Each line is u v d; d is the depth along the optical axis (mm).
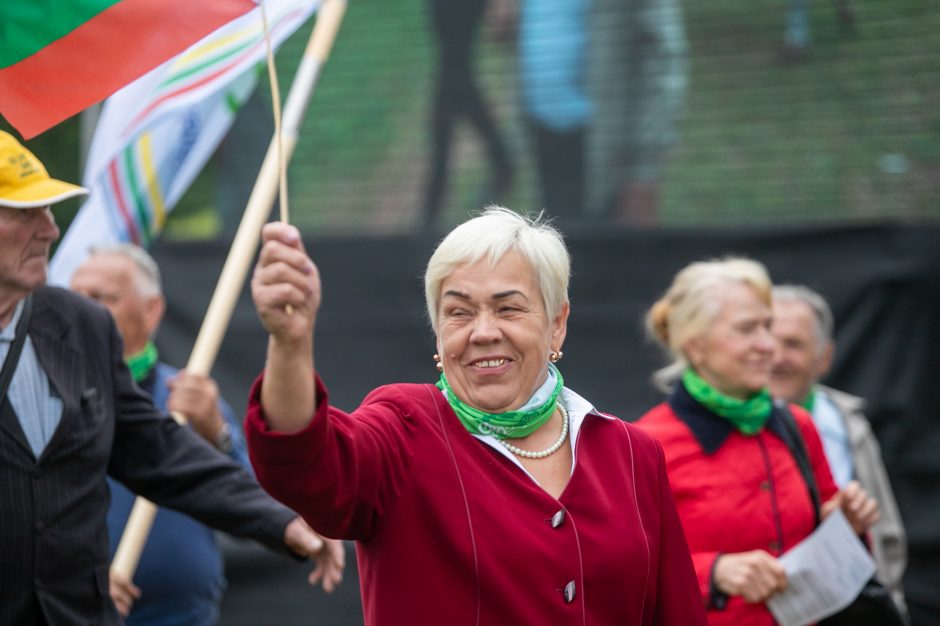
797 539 9375
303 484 5555
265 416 5496
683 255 16453
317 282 5395
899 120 16797
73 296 8328
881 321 15805
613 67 17547
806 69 17156
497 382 6359
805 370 12297
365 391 17188
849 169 16844
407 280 17234
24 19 7336
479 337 6273
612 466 6645
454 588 6066
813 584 9000
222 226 18016
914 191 16594
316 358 17328
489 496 6199
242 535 8758
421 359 17109
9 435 7457
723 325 9617
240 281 10766
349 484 5777
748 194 16969
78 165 19422
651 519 6688
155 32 7375
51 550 7477
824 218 16719
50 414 7680
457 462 6254
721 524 9227
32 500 7445
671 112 17375
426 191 17875
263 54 10375
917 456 15523
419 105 18125
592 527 6324
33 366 7750
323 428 5535
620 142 17391
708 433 9477
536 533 6184
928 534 15320
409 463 6164
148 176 12062
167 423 8758
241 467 8922
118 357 8461
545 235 6559
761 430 9633
